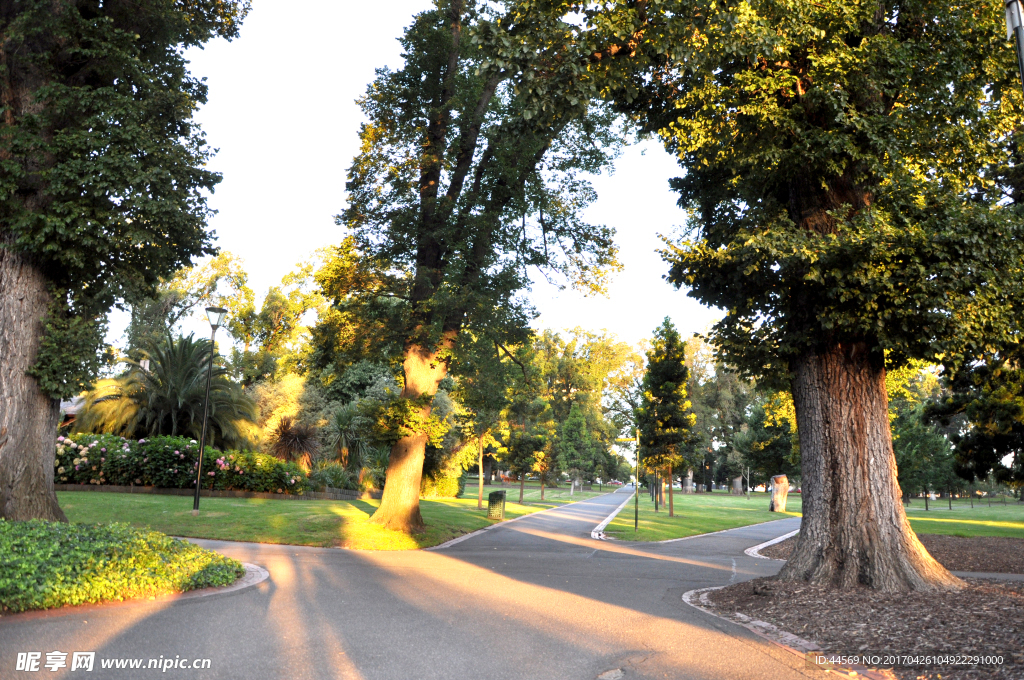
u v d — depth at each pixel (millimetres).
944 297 8711
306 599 8914
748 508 46188
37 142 11547
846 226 9352
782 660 6090
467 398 22672
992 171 14164
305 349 51375
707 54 9789
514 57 9539
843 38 10289
